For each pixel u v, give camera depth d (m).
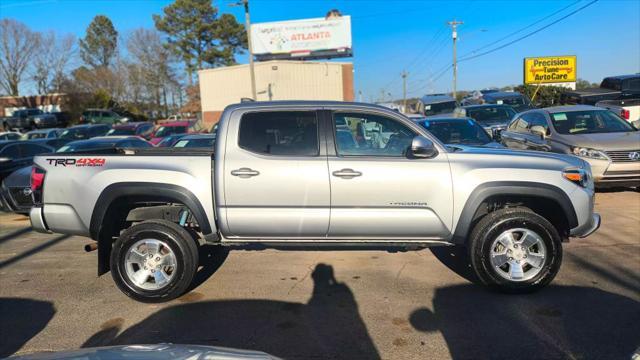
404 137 4.62
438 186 4.46
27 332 4.00
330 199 4.48
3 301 4.71
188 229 4.83
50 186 4.63
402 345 3.62
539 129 9.37
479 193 4.44
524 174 4.46
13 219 9.10
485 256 4.46
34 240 7.28
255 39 47.12
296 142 4.57
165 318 4.21
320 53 46.75
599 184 8.34
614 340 3.60
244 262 5.73
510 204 4.78
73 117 52.31
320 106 4.64
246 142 4.55
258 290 4.82
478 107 15.73
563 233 4.75
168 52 57.62
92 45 68.62
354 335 3.80
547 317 4.02
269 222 4.53
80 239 7.30
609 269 5.12
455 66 46.72
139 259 4.59
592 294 4.48
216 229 4.61
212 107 40.88
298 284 4.95
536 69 32.31
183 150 5.48
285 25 46.69
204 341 3.76
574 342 3.59
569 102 20.06
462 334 3.77
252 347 3.65
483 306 4.29
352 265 5.51
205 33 58.41
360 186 4.46
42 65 57.75
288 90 39.06
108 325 4.11
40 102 56.34
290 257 5.88
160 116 59.00
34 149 13.09
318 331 3.88
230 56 59.28
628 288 4.59
